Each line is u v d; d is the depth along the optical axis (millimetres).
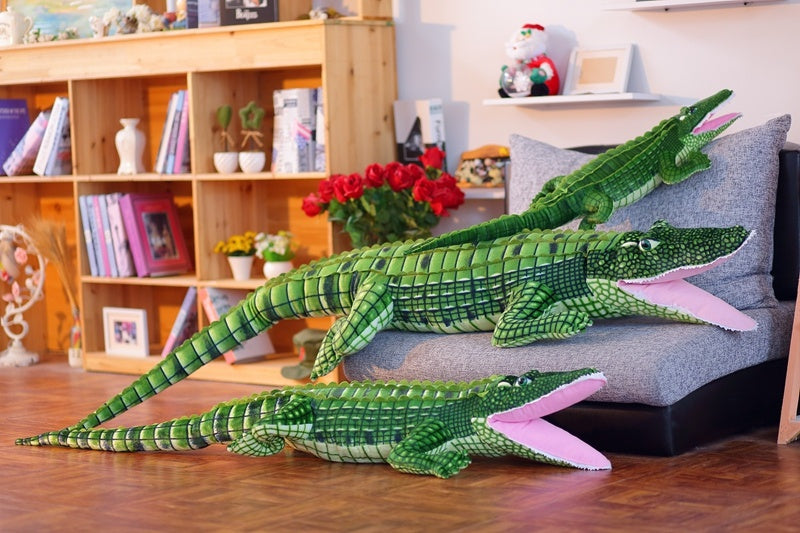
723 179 4070
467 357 3793
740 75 4641
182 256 5945
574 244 3803
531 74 4914
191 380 5504
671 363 3537
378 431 3564
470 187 5164
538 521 2949
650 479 3336
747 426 3949
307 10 5465
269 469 3635
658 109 4812
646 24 4809
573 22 4973
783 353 4062
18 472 3707
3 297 6367
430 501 3168
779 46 4555
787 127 4113
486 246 3924
